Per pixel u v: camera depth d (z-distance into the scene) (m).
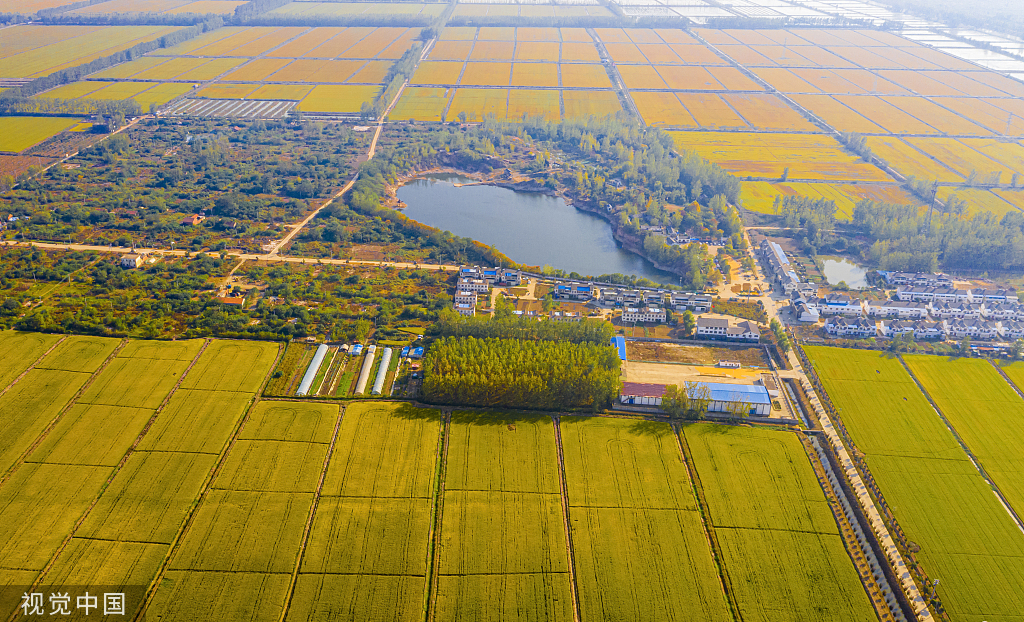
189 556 199.25
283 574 195.12
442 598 190.25
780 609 190.25
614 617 187.25
